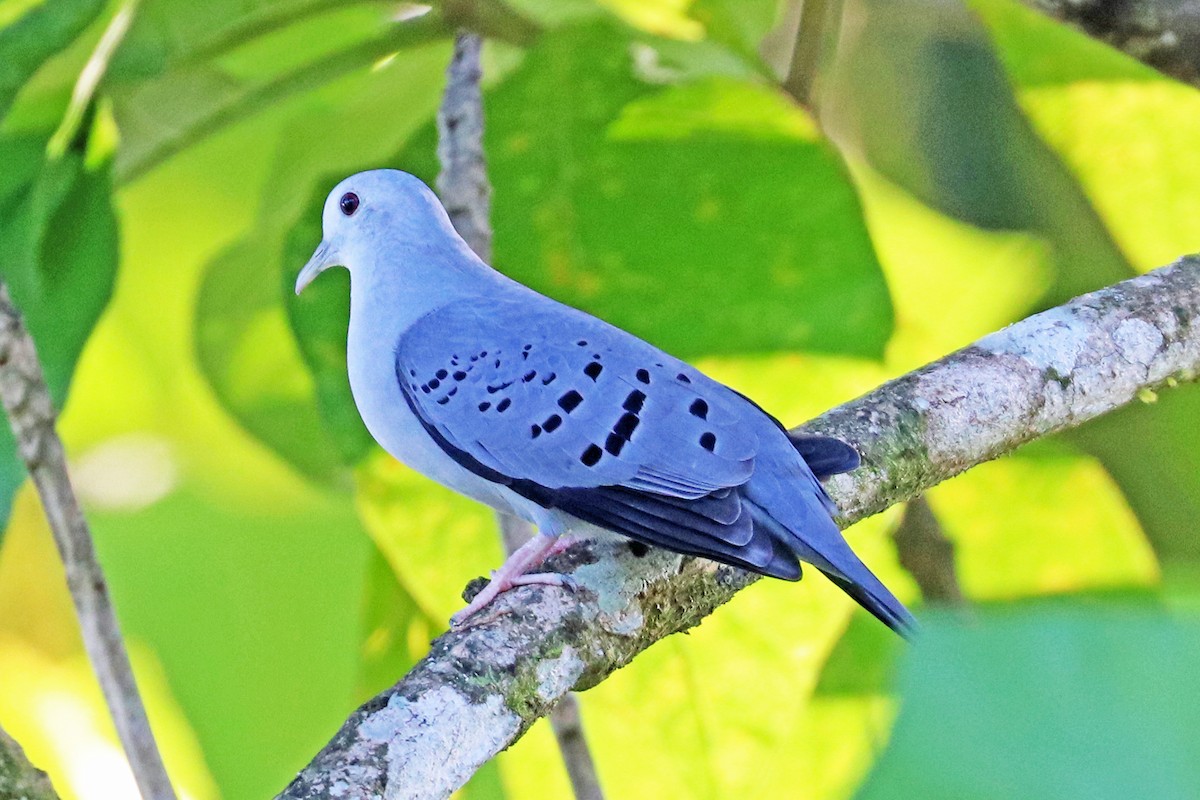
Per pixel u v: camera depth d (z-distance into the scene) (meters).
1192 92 9.00
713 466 6.45
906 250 9.51
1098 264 9.70
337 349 8.84
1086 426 9.70
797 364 8.85
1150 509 9.75
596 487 6.61
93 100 7.86
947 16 9.43
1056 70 9.12
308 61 8.47
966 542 9.61
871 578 6.25
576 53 8.48
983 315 9.39
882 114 9.62
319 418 9.10
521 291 7.56
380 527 8.64
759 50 9.96
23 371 6.50
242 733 9.78
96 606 6.63
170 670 9.81
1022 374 7.71
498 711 5.90
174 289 9.99
